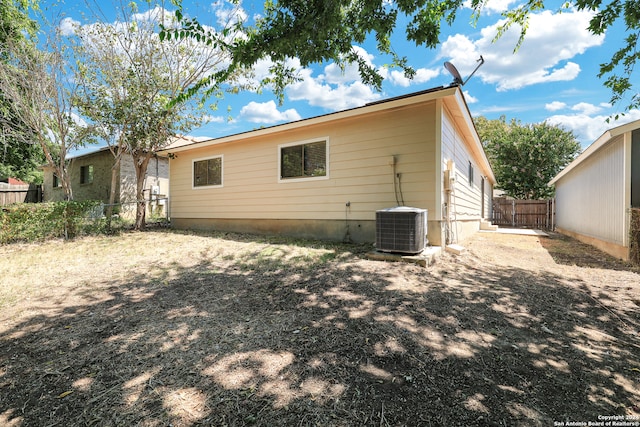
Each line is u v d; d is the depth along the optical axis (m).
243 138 8.25
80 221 7.78
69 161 11.85
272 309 3.11
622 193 6.20
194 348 2.34
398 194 6.12
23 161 15.35
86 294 3.61
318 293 3.54
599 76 4.25
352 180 6.67
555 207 15.16
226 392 1.82
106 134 8.73
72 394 1.84
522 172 18.88
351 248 5.95
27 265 4.99
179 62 9.12
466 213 8.98
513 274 4.58
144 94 8.63
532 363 2.15
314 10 2.86
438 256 5.29
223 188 9.02
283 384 1.89
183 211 10.10
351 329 2.64
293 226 7.60
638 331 2.71
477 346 2.38
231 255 5.58
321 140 7.11
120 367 2.10
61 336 2.57
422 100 5.61
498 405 1.71
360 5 3.18
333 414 1.63
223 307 3.18
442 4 3.40
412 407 1.68
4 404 1.76
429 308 3.12
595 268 5.14
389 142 6.20
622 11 3.08
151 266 4.90
